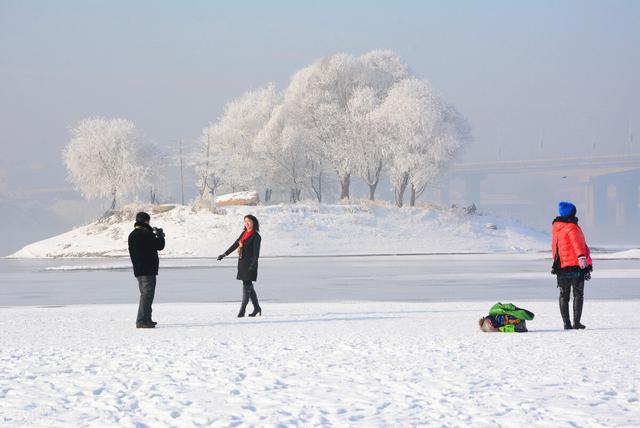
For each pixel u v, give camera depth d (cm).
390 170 8819
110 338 1278
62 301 2592
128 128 9669
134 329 1452
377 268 4662
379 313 1817
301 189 9525
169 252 7050
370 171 8906
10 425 623
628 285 3039
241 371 897
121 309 2066
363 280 3575
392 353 1042
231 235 7281
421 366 919
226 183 9788
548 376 834
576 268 1355
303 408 681
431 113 8256
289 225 7506
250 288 1731
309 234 7412
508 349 1073
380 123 8462
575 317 1369
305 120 9175
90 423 630
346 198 8388
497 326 1319
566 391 744
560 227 1366
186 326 1510
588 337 1218
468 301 2367
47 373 896
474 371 875
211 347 1131
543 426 596
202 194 10000
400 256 6588
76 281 3722
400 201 8656
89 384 817
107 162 9575
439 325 1470
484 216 8550
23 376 875
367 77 9250
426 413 652
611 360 955
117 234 7556
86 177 9594
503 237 7950
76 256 7219
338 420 629
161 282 3550
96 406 701
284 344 1159
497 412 650
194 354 1049
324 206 8019
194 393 760
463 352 1046
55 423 631
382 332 1337
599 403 686
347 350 1078
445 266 4825
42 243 7831
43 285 3441
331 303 2291
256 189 9906
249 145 9825
